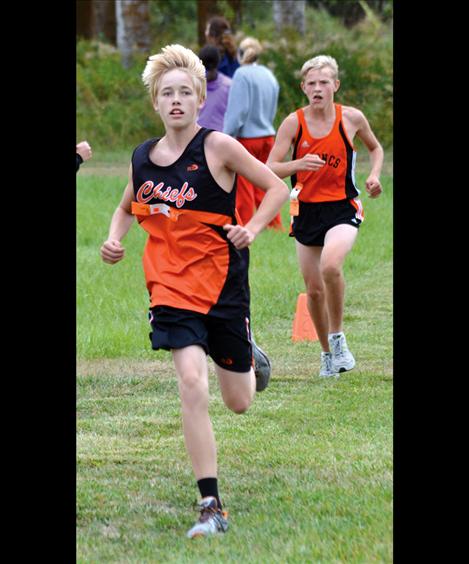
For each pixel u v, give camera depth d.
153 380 18.09
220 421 15.47
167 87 11.65
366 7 75.31
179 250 11.67
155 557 10.34
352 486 12.27
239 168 11.72
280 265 28.22
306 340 21.41
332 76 18.02
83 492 12.35
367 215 36.75
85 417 15.79
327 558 10.08
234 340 11.84
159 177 11.77
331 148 18.02
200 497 12.13
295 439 14.41
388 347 20.53
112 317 22.31
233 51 31.67
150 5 89.31
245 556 10.19
